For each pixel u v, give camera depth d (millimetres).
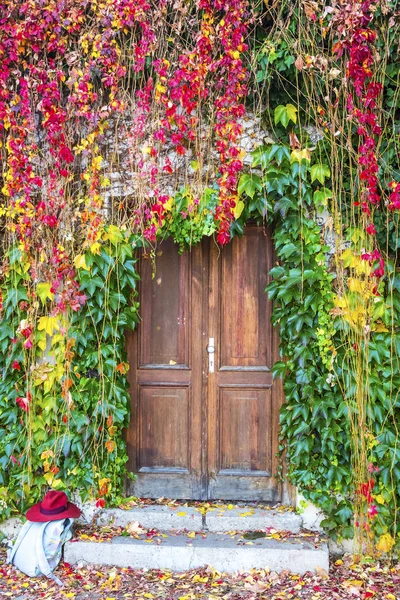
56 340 3863
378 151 3604
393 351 3646
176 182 3869
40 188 3883
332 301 3709
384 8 3457
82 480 3812
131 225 3869
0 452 3861
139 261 4062
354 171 3662
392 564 3545
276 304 3865
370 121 3562
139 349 4074
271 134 3773
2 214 3859
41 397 3902
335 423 3664
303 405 3680
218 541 3551
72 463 3816
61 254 3816
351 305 3664
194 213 3812
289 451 3770
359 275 3666
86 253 3830
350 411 3627
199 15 3748
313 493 3672
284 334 3770
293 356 3711
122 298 3820
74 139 3887
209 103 3775
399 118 3652
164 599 3145
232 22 3635
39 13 3713
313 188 3785
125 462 3986
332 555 3625
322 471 3672
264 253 4027
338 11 3480
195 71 3699
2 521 3852
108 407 3811
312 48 3600
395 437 3611
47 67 3805
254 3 3645
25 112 3805
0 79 3768
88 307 3811
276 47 3639
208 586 3277
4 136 3863
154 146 3816
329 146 3682
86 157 3889
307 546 3455
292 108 3676
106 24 3715
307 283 3689
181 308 4059
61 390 3863
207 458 4031
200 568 3449
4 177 3840
